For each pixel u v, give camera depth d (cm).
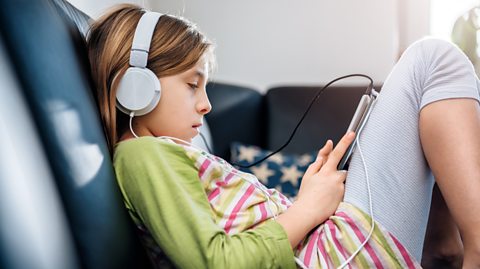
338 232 65
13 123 45
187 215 58
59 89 53
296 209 65
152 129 76
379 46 183
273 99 168
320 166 75
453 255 82
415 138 69
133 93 70
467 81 67
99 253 53
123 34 73
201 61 77
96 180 56
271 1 186
